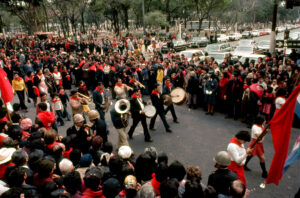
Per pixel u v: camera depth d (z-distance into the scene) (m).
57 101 9.30
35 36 34.69
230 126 9.15
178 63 13.11
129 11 61.59
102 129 6.37
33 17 42.88
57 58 17.61
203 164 6.69
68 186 3.51
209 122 9.61
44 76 11.96
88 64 13.75
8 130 5.77
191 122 9.68
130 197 3.38
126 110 6.91
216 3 45.97
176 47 30.03
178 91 9.42
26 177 3.79
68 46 25.89
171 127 9.25
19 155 4.14
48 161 3.83
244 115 9.35
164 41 42.41
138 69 13.42
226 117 9.96
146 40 31.86
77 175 3.55
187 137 8.36
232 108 9.86
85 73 13.63
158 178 3.55
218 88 10.39
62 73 13.73
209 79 10.09
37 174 3.85
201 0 46.75
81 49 27.22
